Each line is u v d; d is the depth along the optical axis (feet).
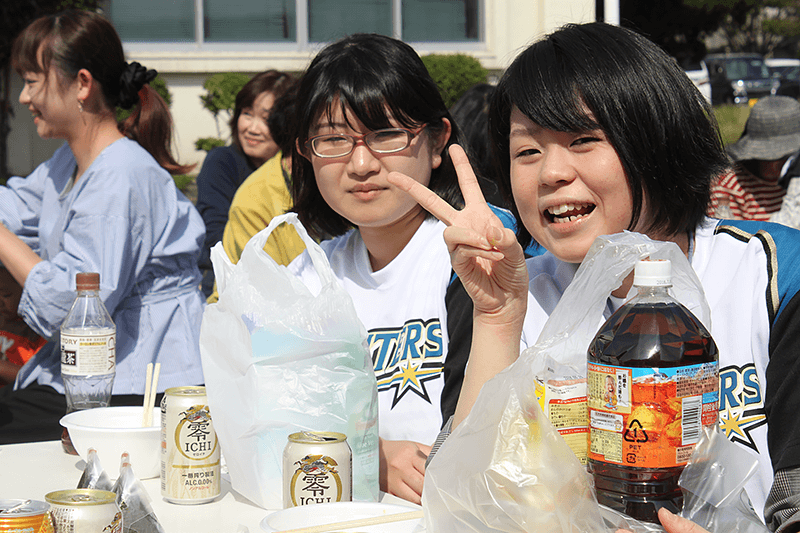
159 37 30.68
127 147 8.13
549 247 4.51
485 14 29.50
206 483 4.27
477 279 4.18
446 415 5.10
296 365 4.06
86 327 6.00
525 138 4.39
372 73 5.58
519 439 3.11
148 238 8.04
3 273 9.24
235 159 14.90
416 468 4.70
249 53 30.68
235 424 4.11
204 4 30.68
